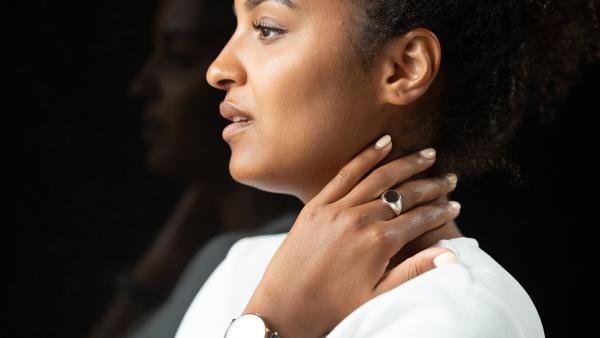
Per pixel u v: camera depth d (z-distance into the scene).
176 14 2.48
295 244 1.33
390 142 1.34
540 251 2.45
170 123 2.49
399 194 1.34
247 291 1.59
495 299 1.29
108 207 2.49
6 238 2.50
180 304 2.38
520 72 1.49
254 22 1.34
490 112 1.43
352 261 1.31
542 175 2.42
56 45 2.51
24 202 2.50
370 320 1.28
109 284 2.48
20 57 2.50
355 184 1.36
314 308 1.31
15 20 2.49
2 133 2.50
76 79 2.51
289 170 1.35
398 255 1.39
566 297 2.44
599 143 2.38
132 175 2.49
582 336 2.44
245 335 1.30
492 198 2.46
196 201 2.48
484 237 2.46
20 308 2.49
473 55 1.38
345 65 1.32
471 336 1.23
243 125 1.36
